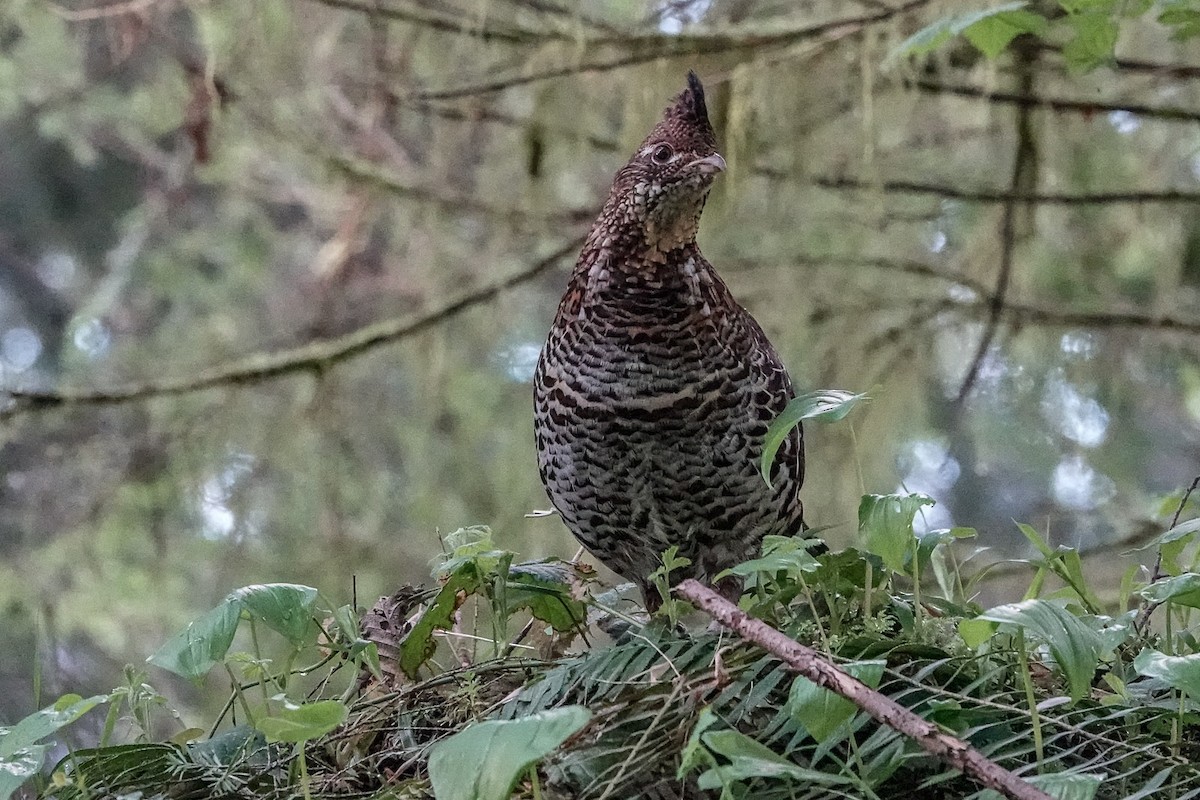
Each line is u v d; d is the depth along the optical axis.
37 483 12.53
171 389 11.06
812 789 3.83
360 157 11.55
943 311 11.38
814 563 4.08
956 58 9.95
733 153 9.50
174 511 12.23
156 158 14.33
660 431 5.57
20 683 11.91
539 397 5.93
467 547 4.86
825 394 4.61
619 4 10.84
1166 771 3.68
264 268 14.00
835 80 9.83
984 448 12.76
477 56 10.81
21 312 16.59
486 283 11.30
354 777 4.45
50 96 12.02
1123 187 11.02
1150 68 9.41
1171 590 4.01
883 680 4.16
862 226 11.01
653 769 3.92
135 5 10.34
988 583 10.80
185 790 4.37
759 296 11.30
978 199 10.44
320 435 11.56
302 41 10.62
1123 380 11.92
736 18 10.22
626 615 5.42
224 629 4.01
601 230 5.67
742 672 4.08
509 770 3.22
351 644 4.66
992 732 4.00
